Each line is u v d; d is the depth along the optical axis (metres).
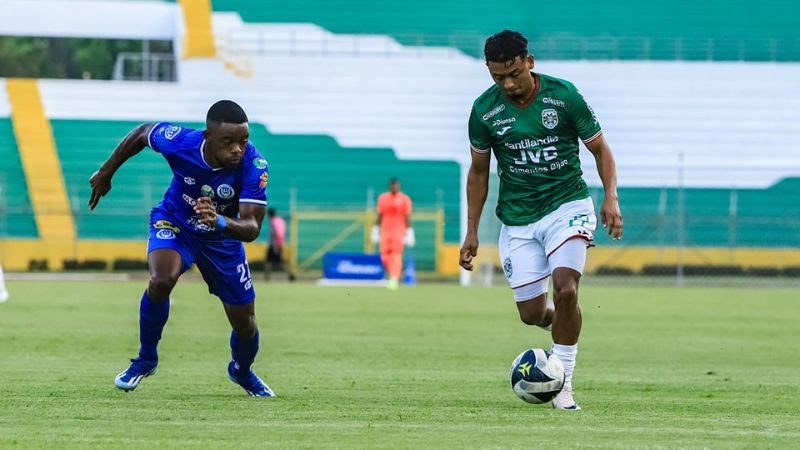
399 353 25.27
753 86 81.62
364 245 73.69
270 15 85.19
